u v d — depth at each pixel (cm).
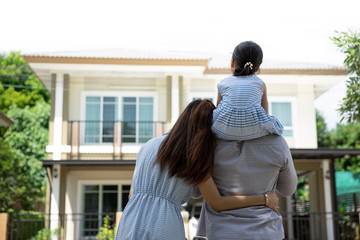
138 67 1341
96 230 1336
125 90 1427
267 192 210
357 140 2458
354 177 1927
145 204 205
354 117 611
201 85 1429
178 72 1377
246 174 209
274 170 212
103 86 1423
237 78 221
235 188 210
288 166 215
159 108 1422
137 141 1409
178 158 204
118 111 1420
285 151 214
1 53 2455
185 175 203
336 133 2516
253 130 204
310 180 1472
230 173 210
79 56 1304
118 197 1388
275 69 1359
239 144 212
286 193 227
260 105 213
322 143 2541
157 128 1402
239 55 226
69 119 1398
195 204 1369
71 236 1333
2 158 1521
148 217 201
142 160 215
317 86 1483
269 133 212
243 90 211
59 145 1335
